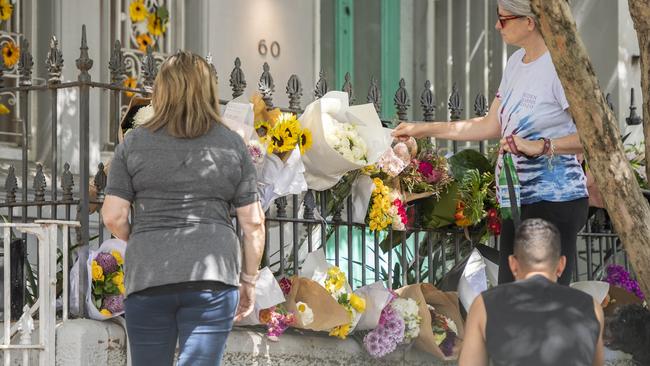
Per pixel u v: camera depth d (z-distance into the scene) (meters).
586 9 14.45
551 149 7.67
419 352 9.09
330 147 8.48
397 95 9.51
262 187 8.30
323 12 14.57
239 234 8.65
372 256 10.47
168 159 6.34
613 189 6.79
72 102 11.95
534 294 5.88
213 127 6.49
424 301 8.84
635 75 14.34
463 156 9.62
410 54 14.98
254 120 8.62
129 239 6.39
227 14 13.19
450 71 14.89
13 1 11.83
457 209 9.51
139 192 6.41
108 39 12.41
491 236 10.02
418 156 9.47
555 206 7.90
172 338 6.32
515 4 7.75
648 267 6.81
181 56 6.52
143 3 12.66
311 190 8.98
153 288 6.17
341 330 8.46
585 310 5.86
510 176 7.65
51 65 8.30
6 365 7.72
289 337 8.42
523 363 5.74
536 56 7.92
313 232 9.75
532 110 7.88
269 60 13.57
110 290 7.89
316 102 8.53
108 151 12.36
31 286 8.67
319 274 8.60
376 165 8.98
